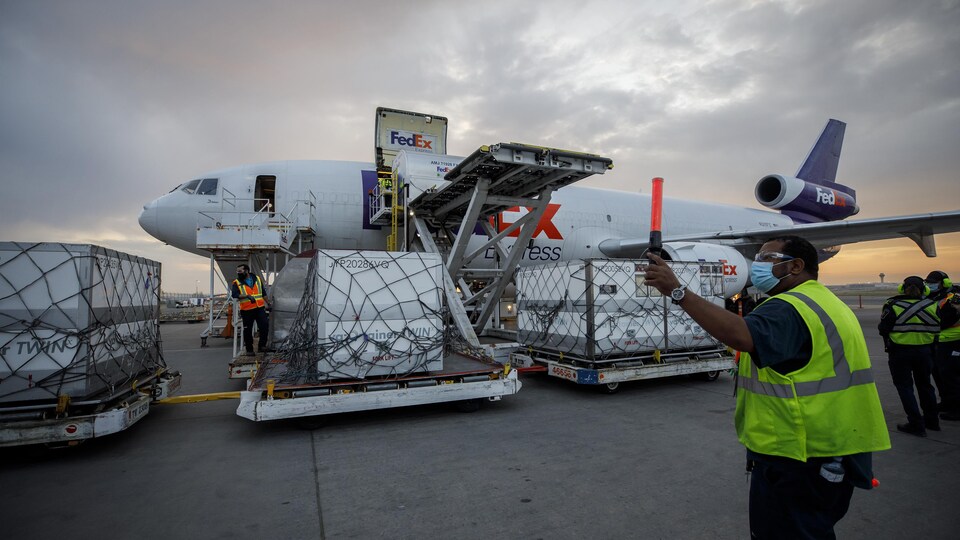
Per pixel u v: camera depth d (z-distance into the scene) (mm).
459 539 2699
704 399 6215
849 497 1714
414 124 12508
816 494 1669
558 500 3205
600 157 6941
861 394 1657
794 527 1689
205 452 4227
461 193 8211
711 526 2850
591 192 15117
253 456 4109
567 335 6871
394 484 3488
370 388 5102
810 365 1670
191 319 24719
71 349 4062
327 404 4762
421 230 9219
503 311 18609
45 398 4008
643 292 6777
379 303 5262
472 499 3225
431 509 3078
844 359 1672
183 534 2764
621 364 6566
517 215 12914
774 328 1631
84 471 3783
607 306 6488
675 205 16672
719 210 17719
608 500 3205
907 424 4898
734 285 10914
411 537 2723
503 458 4016
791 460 1688
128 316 4980
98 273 4293
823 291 1813
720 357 7312
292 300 7863
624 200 15500
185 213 10875
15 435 3828
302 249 11445
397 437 4625
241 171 11469
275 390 4781
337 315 5105
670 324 6934
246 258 11109
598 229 14391
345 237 11531
